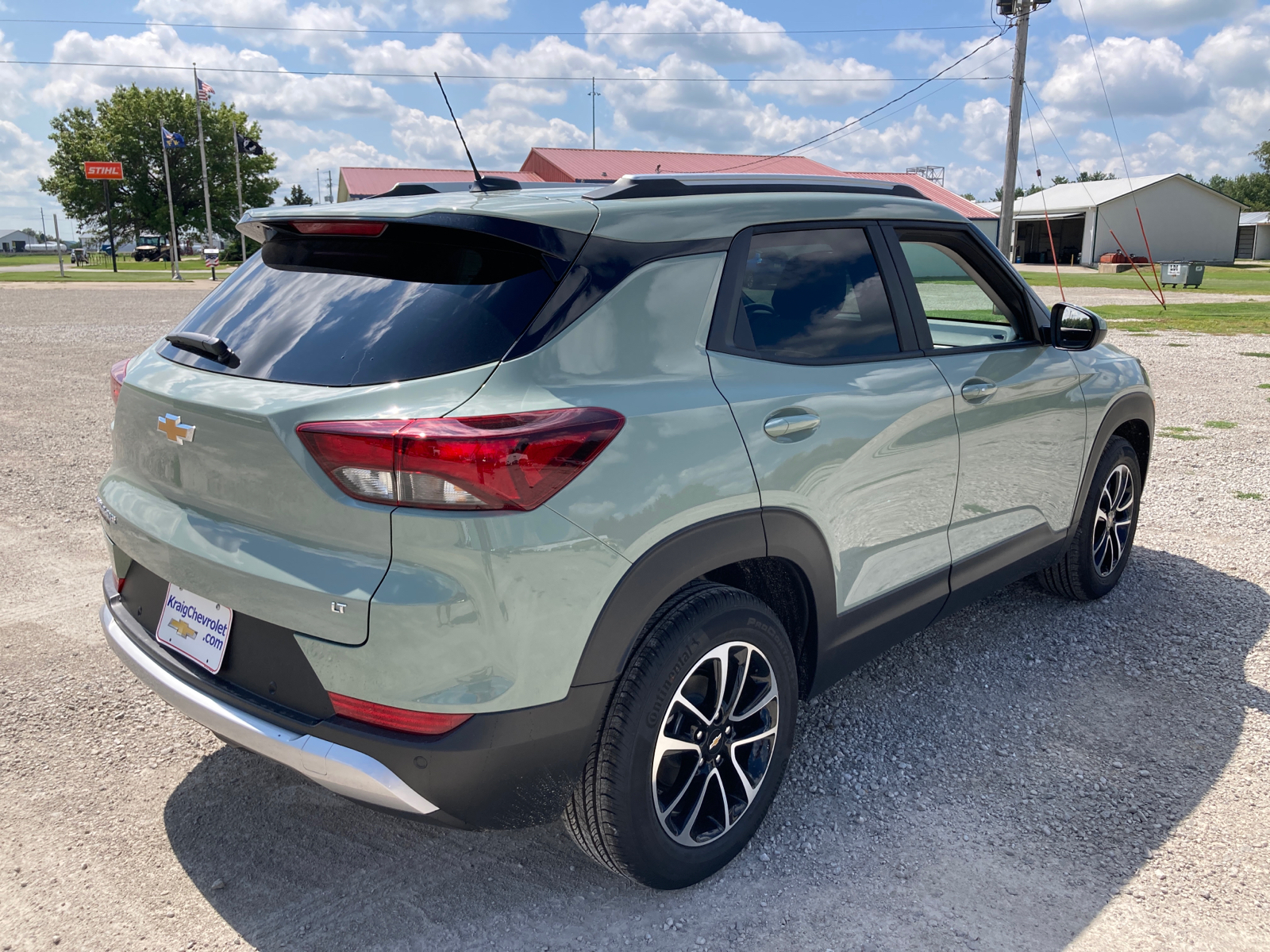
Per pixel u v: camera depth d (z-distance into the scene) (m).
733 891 2.40
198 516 2.21
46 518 5.49
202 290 34.00
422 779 1.92
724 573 2.57
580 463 1.95
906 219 3.01
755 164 50.31
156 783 2.88
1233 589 4.43
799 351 2.56
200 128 54.41
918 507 2.90
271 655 2.06
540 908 2.34
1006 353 3.32
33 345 14.56
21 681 3.51
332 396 1.95
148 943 2.20
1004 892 2.38
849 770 2.96
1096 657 3.74
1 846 2.55
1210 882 2.42
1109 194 58.00
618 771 2.12
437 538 1.84
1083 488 3.87
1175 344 15.71
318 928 2.26
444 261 2.12
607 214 2.18
